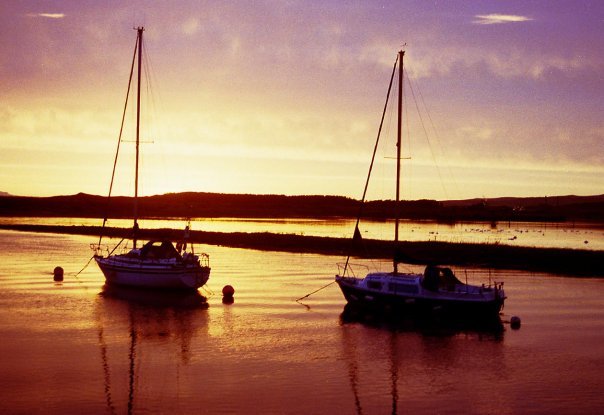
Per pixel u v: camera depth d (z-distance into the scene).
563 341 32.59
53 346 29.97
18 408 22.19
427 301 36.72
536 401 23.81
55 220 148.75
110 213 192.88
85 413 21.89
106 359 28.06
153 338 31.81
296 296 44.19
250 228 131.38
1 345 29.98
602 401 23.83
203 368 27.09
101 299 41.69
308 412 22.38
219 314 37.75
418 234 122.75
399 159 41.84
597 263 62.97
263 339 32.12
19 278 50.25
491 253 69.62
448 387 25.30
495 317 36.16
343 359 29.00
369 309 38.09
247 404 22.98
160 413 22.00
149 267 44.09
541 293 46.69
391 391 24.73
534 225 186.25
